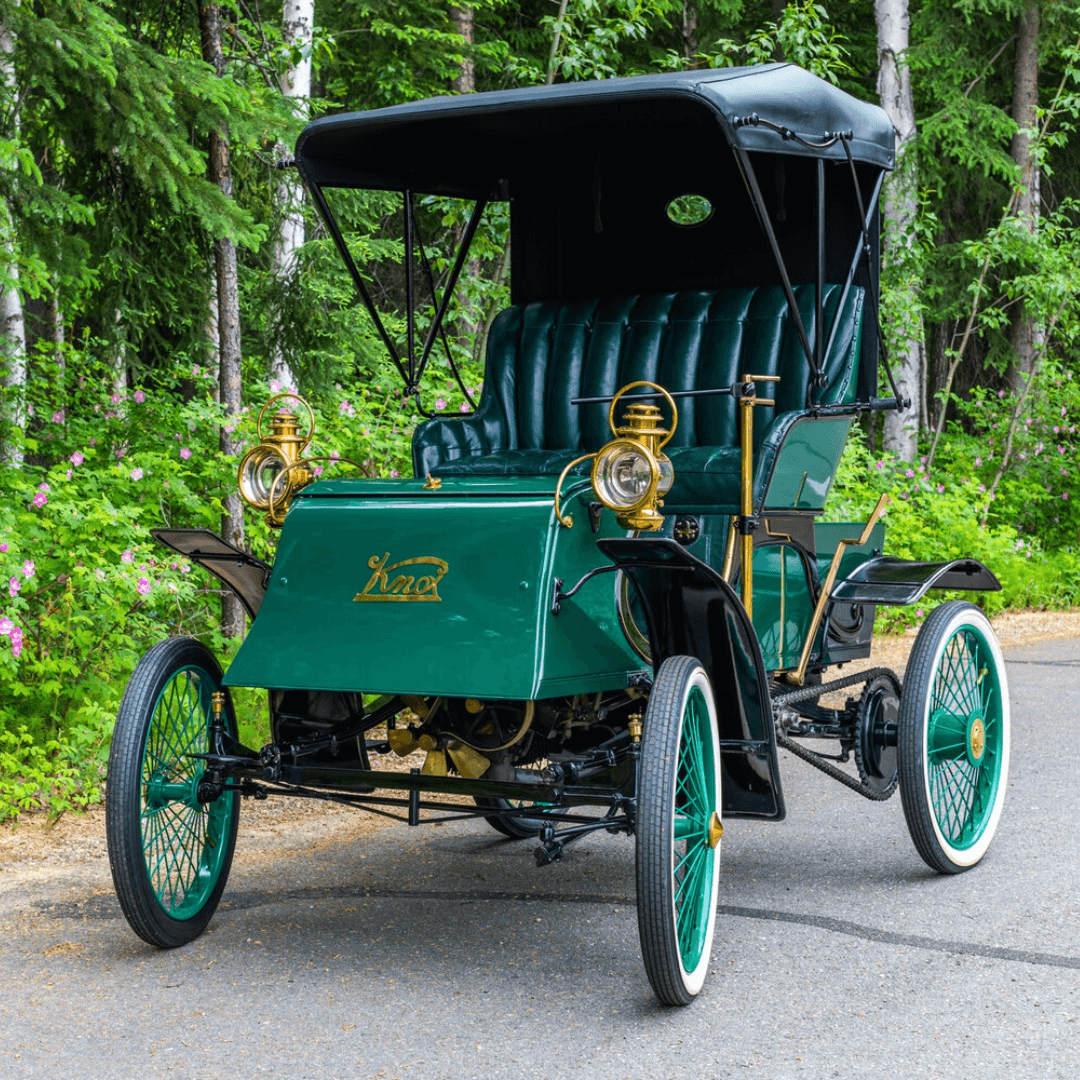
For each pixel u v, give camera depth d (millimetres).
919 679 4637
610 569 3723
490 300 11023
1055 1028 3369
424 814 5719
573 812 5680
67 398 8359
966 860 4750
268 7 13109
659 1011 3520
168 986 3723
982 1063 3172
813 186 5117
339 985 3721
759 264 5230
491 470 4648
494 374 5469
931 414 19453
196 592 7145
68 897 4551
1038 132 15258
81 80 6359
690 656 3707
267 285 8531
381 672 3633
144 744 3861
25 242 6664
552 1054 3256
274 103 8172
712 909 3773
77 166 7641
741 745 3861
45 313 10117
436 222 14297
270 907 4441
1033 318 16000
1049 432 15227
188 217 7797
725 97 3969
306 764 4184
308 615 3820
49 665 5988
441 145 5152
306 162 4832
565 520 3709
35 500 6418
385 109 4535
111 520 6434
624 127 4953
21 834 5312
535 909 4414
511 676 3504
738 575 4152
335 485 4059
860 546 5059
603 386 5246
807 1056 3229
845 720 4848
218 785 4086
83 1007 3576
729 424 5020
